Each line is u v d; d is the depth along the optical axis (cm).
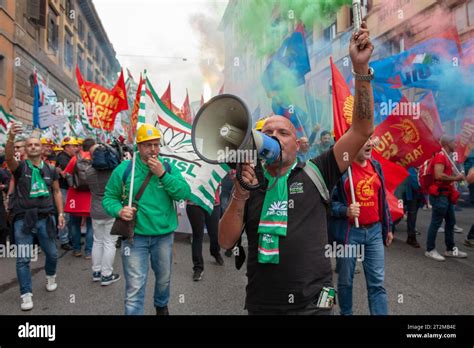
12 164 353
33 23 1366
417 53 626
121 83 493
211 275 438
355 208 271
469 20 725
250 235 171
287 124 170
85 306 350
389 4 934
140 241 275
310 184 167
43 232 374
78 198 520
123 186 281
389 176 409
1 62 1184
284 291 160
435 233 489
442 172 475
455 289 375
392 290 374
